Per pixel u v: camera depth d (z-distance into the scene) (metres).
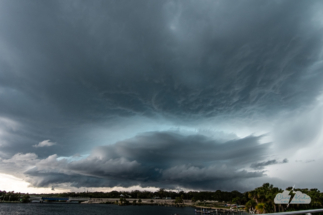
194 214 180.50
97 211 189.62
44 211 164.88
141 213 181.00
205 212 179.12
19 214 135.12
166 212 196.50
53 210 178.50
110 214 165.75
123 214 168.75
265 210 90.25
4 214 132.38
